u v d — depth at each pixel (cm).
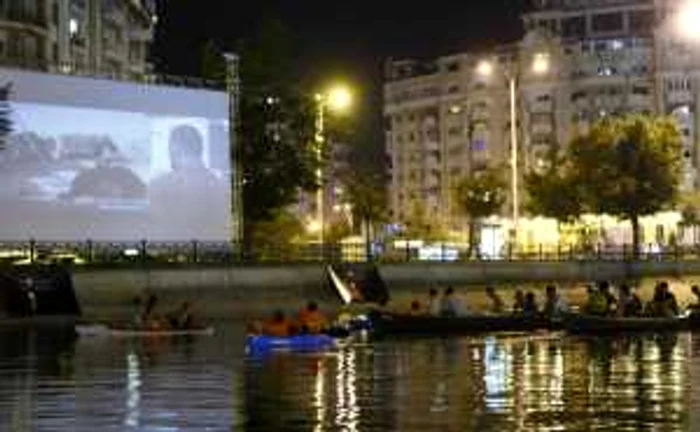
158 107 7088
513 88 9131
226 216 7325
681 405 2903
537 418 2694
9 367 3975
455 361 4062
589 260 8125
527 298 5584
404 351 4481
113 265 6350
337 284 6931
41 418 2800
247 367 3925
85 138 6819
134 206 6956
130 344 4894
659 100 17362
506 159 17862
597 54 17712
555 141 17288
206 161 7262
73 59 10281
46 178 6662
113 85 6925
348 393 3195
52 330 5669
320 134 8162
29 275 6103
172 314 5778
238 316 6569
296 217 9425
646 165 9825
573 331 5241
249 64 8012
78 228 6756
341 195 11656
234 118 7669
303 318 4891
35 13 9419
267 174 8062
